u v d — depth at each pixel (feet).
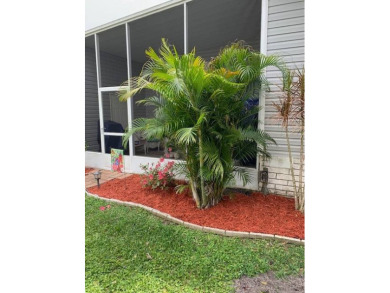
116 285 5.76
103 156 18.89
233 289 5.56
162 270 6.33
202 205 10.12
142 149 19.21
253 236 7.85
